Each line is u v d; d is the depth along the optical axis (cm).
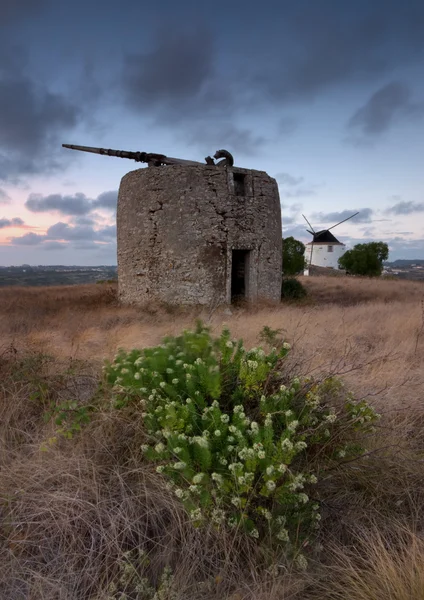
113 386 317
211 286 1148
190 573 196
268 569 193
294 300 1414
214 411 235
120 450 277
